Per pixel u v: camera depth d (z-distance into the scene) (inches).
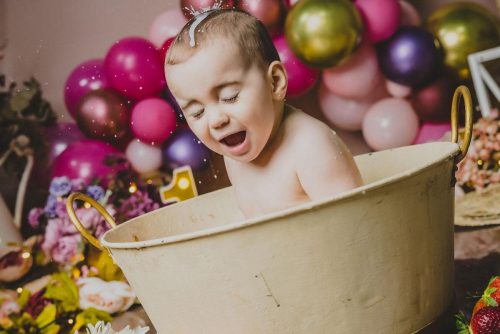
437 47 97.5
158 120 91.0
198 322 39.8
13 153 107.1
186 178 86.9
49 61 117.4
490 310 38.8
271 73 44.2
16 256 82.0
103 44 116.5
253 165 47.0
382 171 57.1
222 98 42.5
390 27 94.6
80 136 106.3
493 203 79.1
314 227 36.1
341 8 88.7
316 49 89.2
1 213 95.4
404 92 99.7
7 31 117.8
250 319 38.3
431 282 41.5
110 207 81.5
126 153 95.7
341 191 43.8
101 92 94.4
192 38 42.8
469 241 71.1
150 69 91.8
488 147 84.4
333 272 37.4
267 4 92.8
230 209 59.2
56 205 81.1
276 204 46.3
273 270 36.8
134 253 40.1
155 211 54.0
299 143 44.7
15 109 105.0
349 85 97.6
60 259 79.0
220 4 66.3
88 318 69.7
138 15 115.5
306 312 38.0
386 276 38.8
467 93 43.8
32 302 71.7
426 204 39.9
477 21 97.1
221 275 37.4
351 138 112.5
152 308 42.5
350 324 38.7
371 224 37.3
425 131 99.1
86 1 116.2
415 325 40.9
